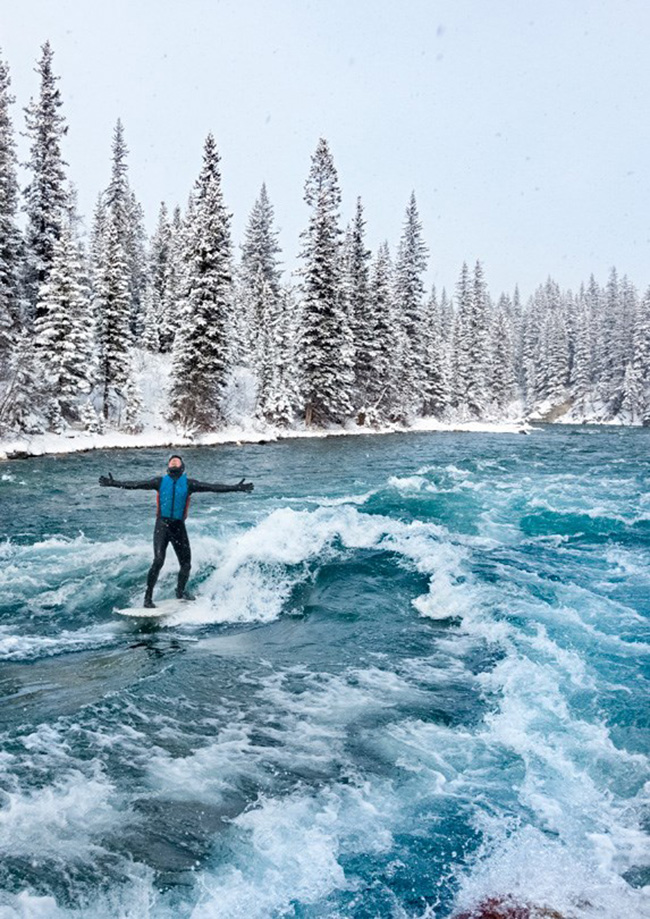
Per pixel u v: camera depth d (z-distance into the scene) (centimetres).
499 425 6291
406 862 323
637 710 482
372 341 5028
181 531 792
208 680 557
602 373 9044
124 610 760
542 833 346
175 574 891
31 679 553
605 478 1967
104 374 3597
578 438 4522
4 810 351
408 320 5828
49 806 357
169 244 6062
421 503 1474
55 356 3173
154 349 5025
